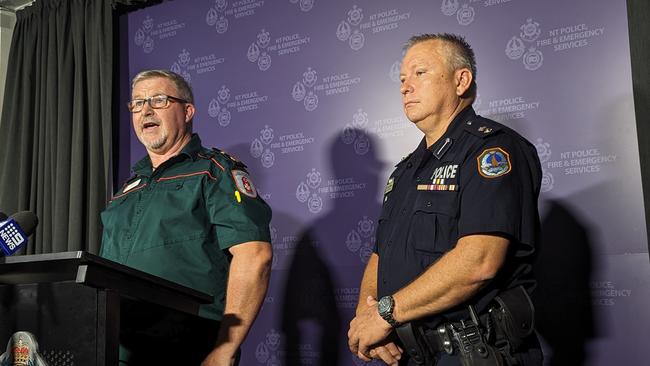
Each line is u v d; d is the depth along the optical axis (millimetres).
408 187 2008
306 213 3270
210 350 2082
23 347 1477
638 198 2527
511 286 1781
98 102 3850
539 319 2633
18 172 4086
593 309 2551
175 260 2127
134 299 1573
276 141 3402
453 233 1801
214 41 3664
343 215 3172
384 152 3107
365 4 3232
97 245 3711
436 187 1853
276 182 3373
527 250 1767
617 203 2562
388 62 3145
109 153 3760
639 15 2551
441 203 1822
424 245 1820
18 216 1640
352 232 3139
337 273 3148
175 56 3781
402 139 3072
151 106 2402
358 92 3207
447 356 1760
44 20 4141
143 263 2143
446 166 1866
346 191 3180
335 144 3236
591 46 2676
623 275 2518
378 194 3098
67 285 1440
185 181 2229
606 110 2619
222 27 3648
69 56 4008
